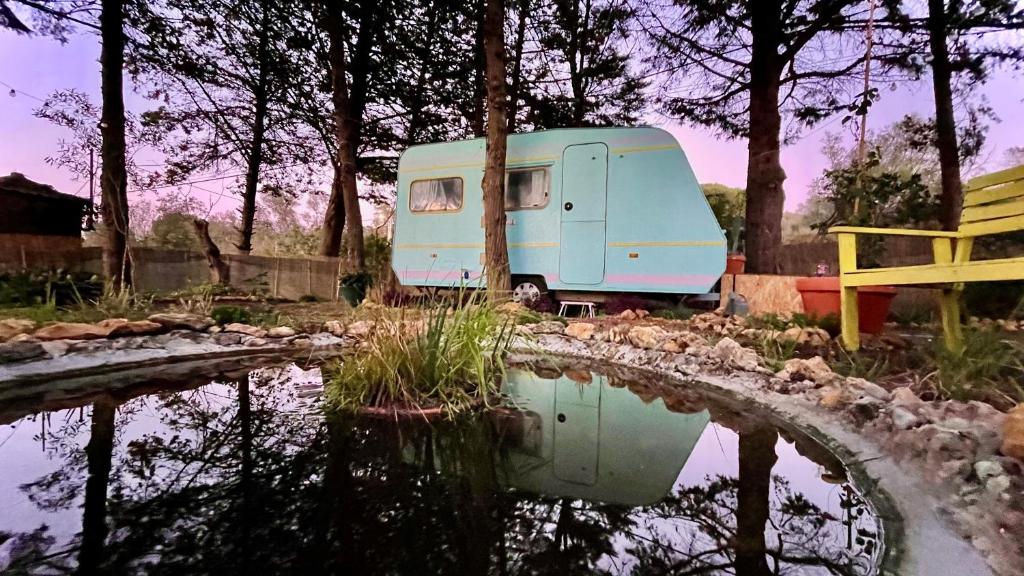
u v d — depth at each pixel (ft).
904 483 4.76
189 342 11.76
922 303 17.03
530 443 6.23
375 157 36.86
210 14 29.48
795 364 9.18
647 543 3.73
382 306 9.62
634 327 13.41
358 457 5.44
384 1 31.53
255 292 28.91
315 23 29.99
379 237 43.70
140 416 6.90
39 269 17.46
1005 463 4.45
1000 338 9.48
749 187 22.24
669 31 25.44
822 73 23.16
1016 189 8.64
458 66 35.04
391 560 3.32
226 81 32.71
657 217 17.08
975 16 18.97
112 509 3.96
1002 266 7.20
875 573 3.33
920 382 7.79
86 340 10.60
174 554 3.27
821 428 6.73
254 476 4.79
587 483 4.96
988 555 3.39
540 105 35.65
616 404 8.39
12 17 18.47
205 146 34.68
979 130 21.90
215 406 7.49
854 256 10.17
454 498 4.44
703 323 14.74
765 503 4.53
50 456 5.23
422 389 8.00
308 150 36.91
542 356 12.32
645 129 17.42
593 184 18.02
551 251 18.69
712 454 5.92
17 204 20.98
